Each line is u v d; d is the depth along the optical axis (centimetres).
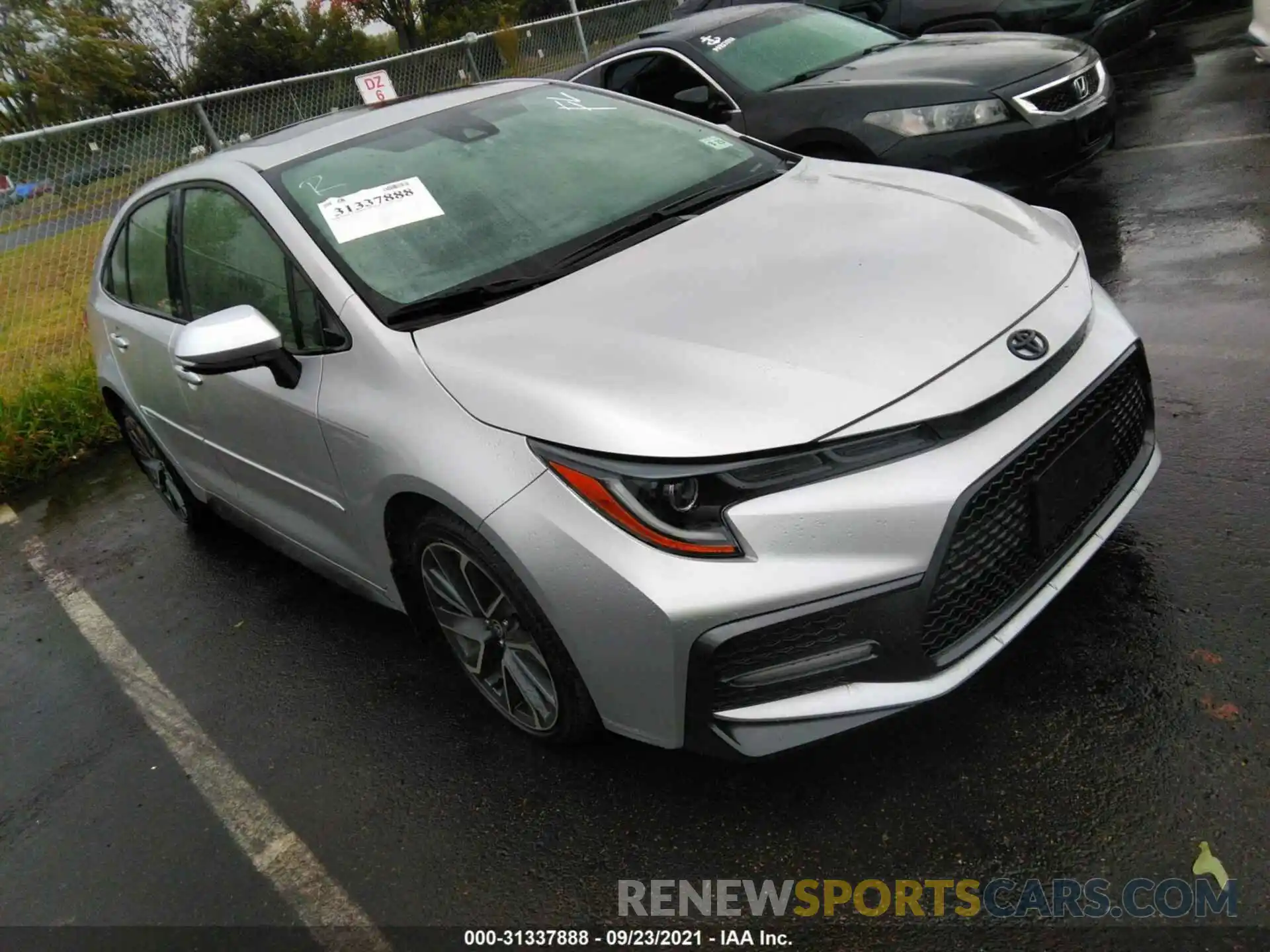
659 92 644
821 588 203
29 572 484
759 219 291
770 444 205
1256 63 775
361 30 4059
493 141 334
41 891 275
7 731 356
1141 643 254
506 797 262
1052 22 775
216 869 266
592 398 222
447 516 247
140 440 459
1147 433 267
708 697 212
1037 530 224
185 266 352
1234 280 443
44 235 682
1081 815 215
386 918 237
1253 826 203
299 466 306
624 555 211
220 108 796
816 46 641
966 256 254
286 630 371
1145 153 646
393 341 262
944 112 527
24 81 3531
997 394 216
